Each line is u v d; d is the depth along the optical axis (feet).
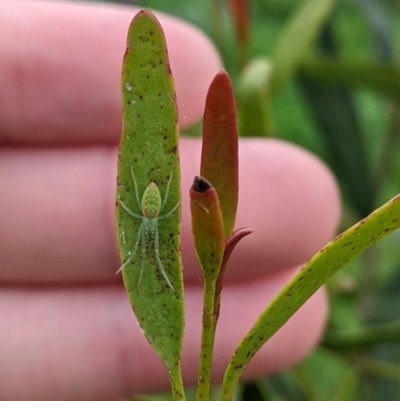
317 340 0.60
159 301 0.32
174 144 0.32
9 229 0.54
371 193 0.77
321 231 0.58
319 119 0.78
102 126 0.55
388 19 0.86
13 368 0.56
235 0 0.64
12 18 0.53
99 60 0.54
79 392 0.58
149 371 0.59
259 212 0.55
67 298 0.58
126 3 0.69
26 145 0.56
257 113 0.59
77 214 0.54
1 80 0.53
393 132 0.79
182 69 0.58
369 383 0.66
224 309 0.59
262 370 0.58
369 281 0.80
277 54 0.63
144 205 0.32
